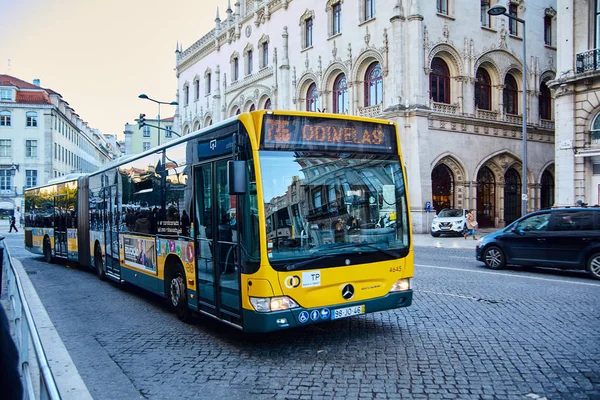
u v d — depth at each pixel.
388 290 6.89
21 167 64.88
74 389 5.22
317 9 36.62
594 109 23.08
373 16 32.12
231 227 6.57
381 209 7.00
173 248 8.49
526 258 13.23
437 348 6.44
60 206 17.27
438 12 31.33
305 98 38.66
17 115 64.94
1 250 10.81
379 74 31.95
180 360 6.27
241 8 46.53
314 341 6.91
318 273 6.26
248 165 6.23
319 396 4.95
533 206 36.03
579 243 12.16
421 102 29.97
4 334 1.96
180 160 8.28
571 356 5.98
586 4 23.48
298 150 6.45
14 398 1.88
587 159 23.41
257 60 44.31
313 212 6.41
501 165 34.16
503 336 6.92
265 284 5.95
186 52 59.09
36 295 11.19
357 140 6.96
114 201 12.00
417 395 4.91
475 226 27.19
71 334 7.73
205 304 7.34
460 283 11.55
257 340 7.08
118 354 6.60
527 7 36.22
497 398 4.80
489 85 34.62
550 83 24.48
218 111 51.88
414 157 29.72
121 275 11.45
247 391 5.15
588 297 9.59
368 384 5.23
